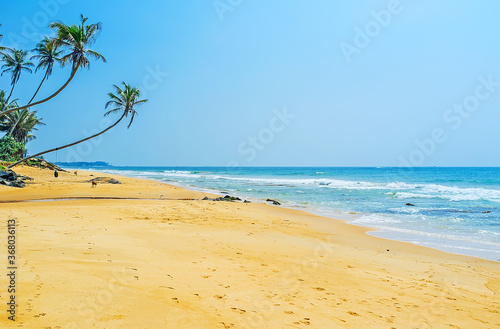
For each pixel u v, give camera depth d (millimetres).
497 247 10523
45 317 3504
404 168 163875
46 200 16844
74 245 6793
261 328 4008
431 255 9461
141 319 3797
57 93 20984
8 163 40719
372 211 19141
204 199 20688
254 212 16344
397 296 5754
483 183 46406
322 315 4660
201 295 4859
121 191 23906
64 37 20641
